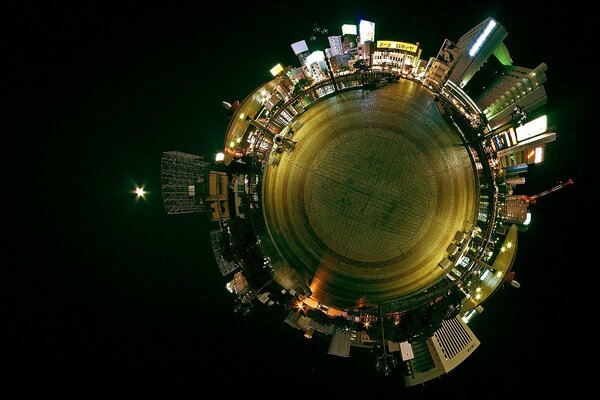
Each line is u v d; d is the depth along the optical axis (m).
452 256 31.44
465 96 31.06
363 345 31.22
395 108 31.98
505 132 30.69
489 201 31.42
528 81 28.53
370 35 30.36
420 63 31.47
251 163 31.84
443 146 31.73
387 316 31.14
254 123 31.44
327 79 31.41
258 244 31.47
